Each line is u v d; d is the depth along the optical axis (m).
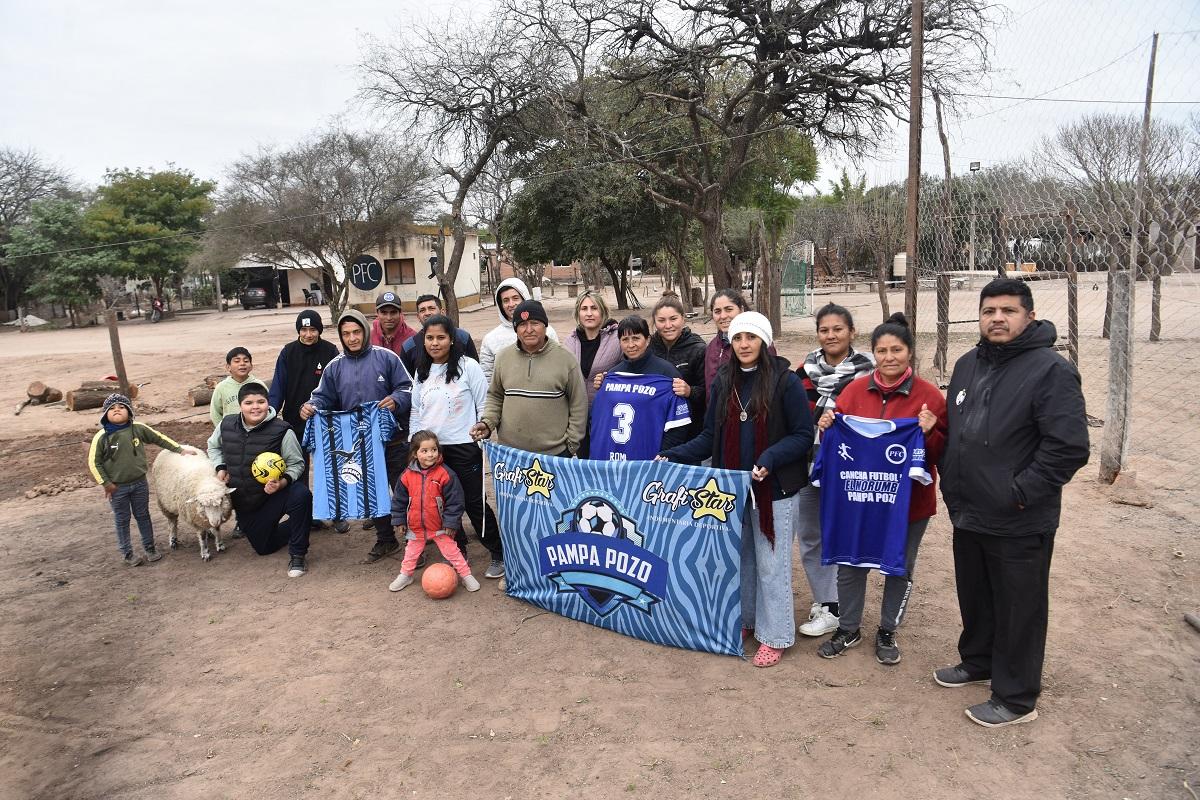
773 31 17.14
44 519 7.36
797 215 37.94
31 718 3.93
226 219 31.45
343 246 31.73
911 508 3.81
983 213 11.51
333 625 4.79
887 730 3.42
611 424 4.67
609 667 4.10
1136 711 3.44
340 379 5.59
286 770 3.40
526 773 3.29
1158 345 13.24
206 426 11.56
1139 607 4.38
